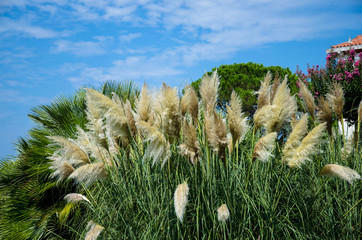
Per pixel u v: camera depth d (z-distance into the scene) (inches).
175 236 129.5
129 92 288.0
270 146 124.7
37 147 233.5
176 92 134.7
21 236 194.7
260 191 135.6
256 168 146.7
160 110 149.6
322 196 146.9
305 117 129.8
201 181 137.4
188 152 129.6
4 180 228.5
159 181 152.0
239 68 579.8
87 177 135.3
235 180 142.3
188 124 128.7
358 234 135.8
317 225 138.1
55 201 217.9
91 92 138.8
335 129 183.8
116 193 153.2
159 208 136.9
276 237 130.3
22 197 215.3
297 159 129.3
